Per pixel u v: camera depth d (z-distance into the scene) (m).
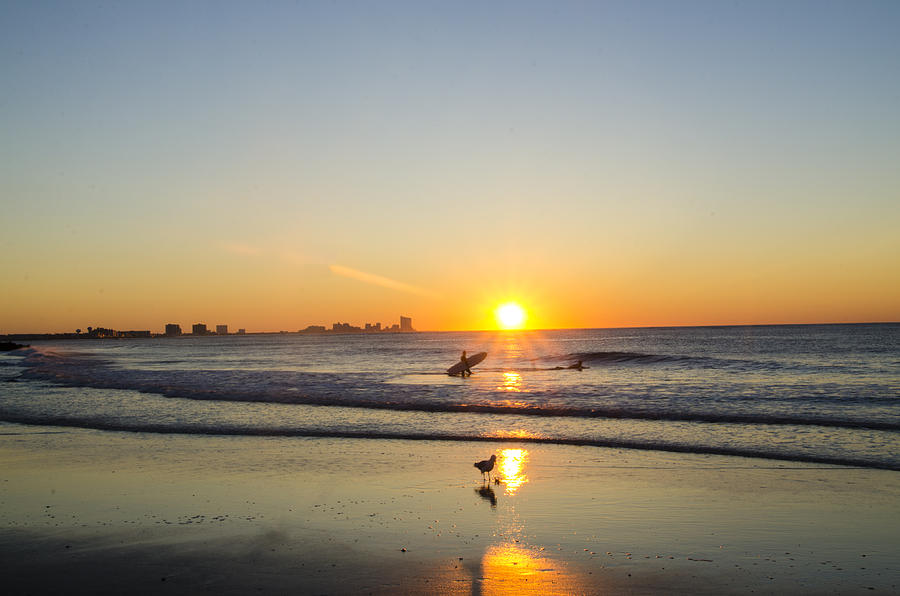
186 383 33.78
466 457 14.52
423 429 18.23
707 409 21.12
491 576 7.62
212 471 13.15
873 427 17.42
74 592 7.21
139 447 15.84
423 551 8.48
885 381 30.81
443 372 45.22
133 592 7.19
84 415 21.48
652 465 13.53
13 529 9.45
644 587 7.29
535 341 171.75
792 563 7.99
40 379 39.09
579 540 8.89
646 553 8.38
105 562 8.10
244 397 26.02
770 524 9.55
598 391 27.34
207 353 114.31
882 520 9.66
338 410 22.38
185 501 10.91
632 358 56.25
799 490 11.42
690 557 8.23
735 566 7.91
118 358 91.69
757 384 29.75
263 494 11.34
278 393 27.36
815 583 7.36
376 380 36.09
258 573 7.72
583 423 19.02
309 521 9.77
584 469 13.22
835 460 13.72
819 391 26.09
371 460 14.21
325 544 8.75
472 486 11.89
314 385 32.00
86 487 11.87
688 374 37.44
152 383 33.91
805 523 9.58
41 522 9.77
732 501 10.77
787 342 101.19
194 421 19.94
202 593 7.15
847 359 51.47
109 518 9.95
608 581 7.47
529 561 8.12
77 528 9.48
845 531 9.19
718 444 15.57
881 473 12.61
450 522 9.73
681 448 15.20
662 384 30.50
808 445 15.28
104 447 15.87
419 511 10.30
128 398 26.56
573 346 115.88
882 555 8.20
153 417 20.86
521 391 27.80
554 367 47.91
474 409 21.95
